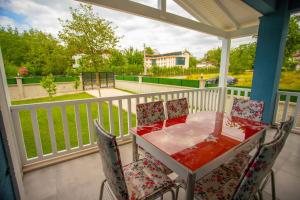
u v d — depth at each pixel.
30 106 1.80
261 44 3.10
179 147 1.14
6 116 1.18
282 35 2.85
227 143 1.21
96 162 2.07
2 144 0.83
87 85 11.52
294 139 2.78
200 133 1.40
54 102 1.94
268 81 3.07
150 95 2.79
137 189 1.09
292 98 4.42
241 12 3.34
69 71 8.43
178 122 1.69
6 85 1.66
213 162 0.99
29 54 9.40
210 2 3.11
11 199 0.88
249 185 0.79
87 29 6.03
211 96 4.04
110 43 6.62
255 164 0.74
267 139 2.81
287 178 1.76
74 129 3.54
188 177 0.94
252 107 2.07
